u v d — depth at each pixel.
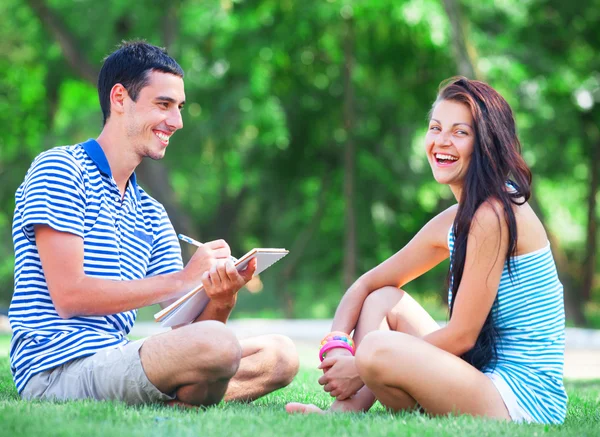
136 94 6.05
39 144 32.12
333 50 29.92
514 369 5.44
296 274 36.00
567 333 23.64
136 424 4.66
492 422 4.93
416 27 26.83
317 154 33.88
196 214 42.28
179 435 4.39
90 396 5.58
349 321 6.10
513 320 5.49
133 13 29.11
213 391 5.57
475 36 27.22
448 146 5.57
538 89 28.31
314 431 4.64
